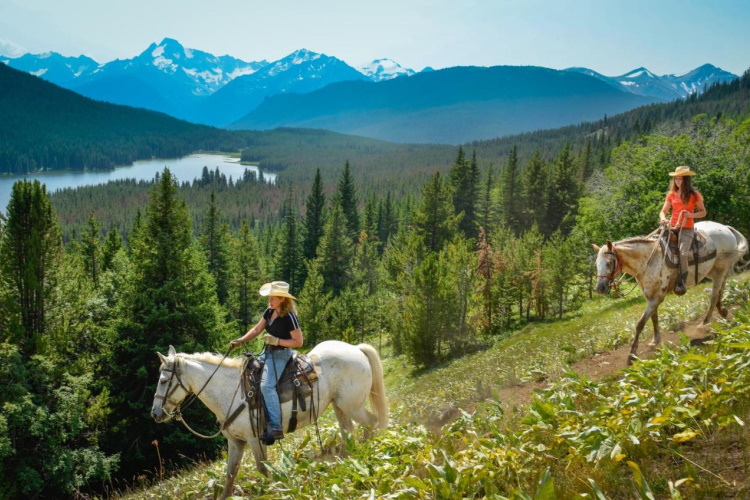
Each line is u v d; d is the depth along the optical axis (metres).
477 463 5.41
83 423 24.31
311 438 8.98
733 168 32.00
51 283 28.33
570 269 47.41
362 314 59.78
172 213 28.95
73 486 23.36
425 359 40.44
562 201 85.25
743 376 5.73
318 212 90.62
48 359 25.47
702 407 5.63
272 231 140.25
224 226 72.12
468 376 15.07
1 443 21.44
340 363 7.82
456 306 41.28
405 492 5.15
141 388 25.45
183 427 24.56
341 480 6.00
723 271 10.06
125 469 25.89
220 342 28.08
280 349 7.39
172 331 26.77
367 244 83.50
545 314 53.97
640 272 9.57
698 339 9.39
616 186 38.00
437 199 73.88
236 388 7.39
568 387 7.34
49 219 28.30
